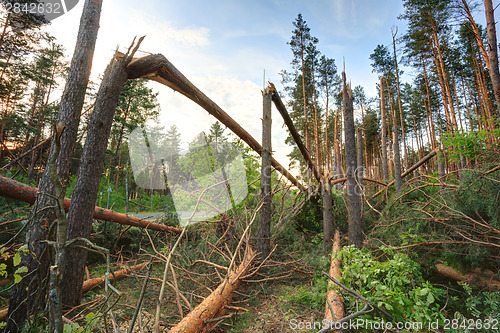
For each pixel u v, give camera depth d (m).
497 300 2.95
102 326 2.71
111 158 23.06
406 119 29.44
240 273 3.76
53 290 1.08
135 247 5.94
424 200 5.68
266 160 5.64
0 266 1.79
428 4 14.77
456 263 3.76
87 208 3.19
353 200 5.54
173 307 3.43
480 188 3.94
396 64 19.36
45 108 21.28
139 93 23.22
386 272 3.34
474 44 17.05
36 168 13.40
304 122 22.64
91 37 3.47
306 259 5.02
